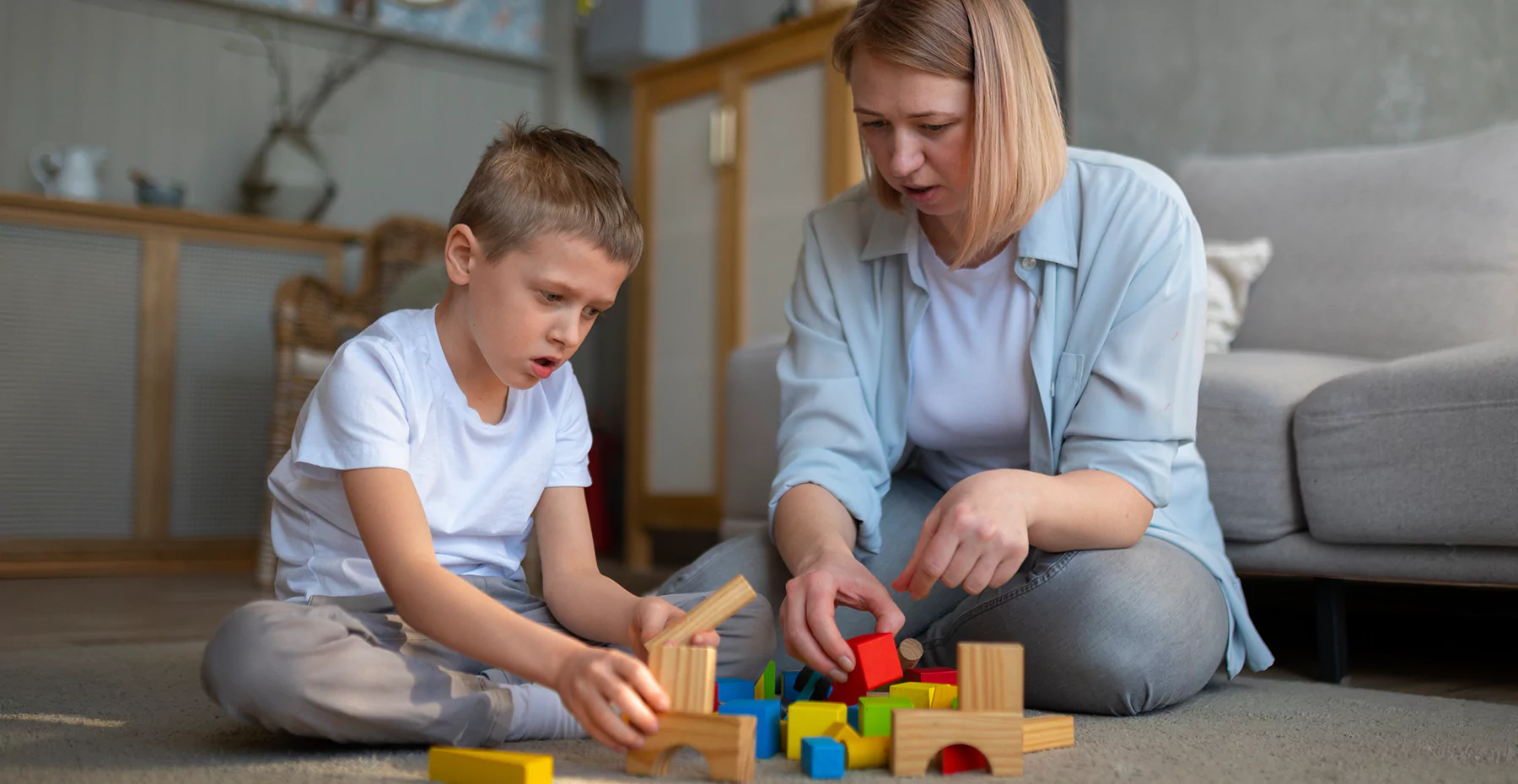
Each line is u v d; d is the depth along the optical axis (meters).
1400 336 2.02
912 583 1.01
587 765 0.86
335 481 0.99
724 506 2.29
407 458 0.94
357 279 4.05
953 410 1.31
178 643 1.79
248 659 0.85
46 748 0.94
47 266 3.20
